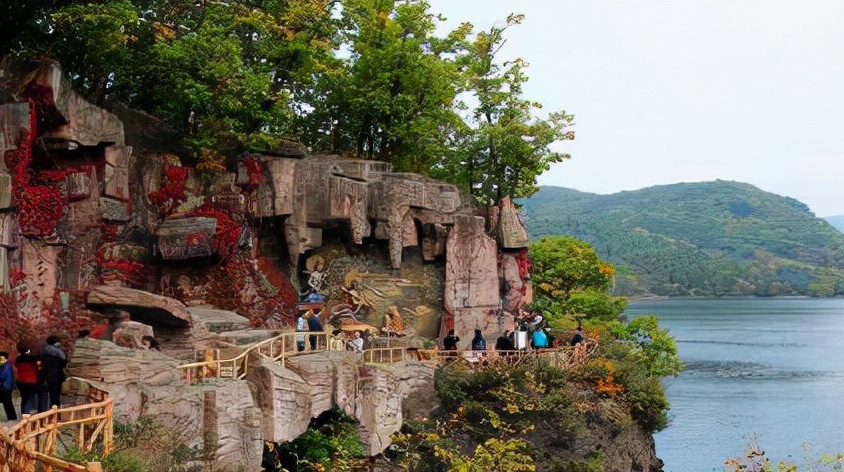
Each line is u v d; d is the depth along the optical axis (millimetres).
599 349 57406
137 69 48250
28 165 39188
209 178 49312
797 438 89625
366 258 55469
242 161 49938
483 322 57469
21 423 22266
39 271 38969
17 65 39500
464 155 68750
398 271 55781
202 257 46625
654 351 75625
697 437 90812
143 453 26391
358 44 62125
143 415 28219
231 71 48656
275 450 38781
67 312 39344
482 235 57875
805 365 152500
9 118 37750
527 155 69188
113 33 45094
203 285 47625
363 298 54562
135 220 45781
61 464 20438
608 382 52156
